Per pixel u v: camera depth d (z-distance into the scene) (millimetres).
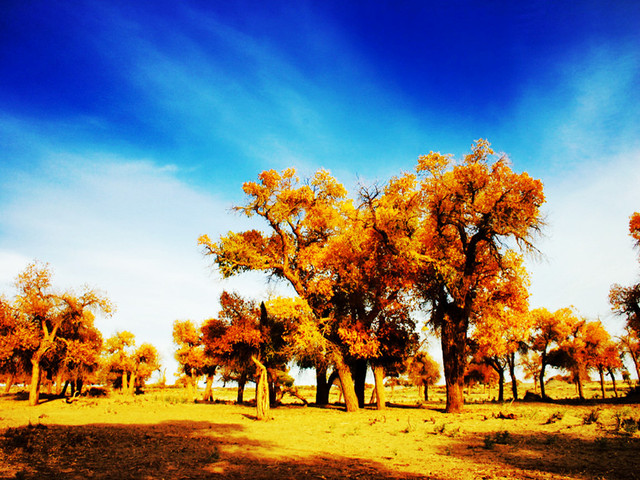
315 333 20219
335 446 10539
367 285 23047
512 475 6988
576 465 7668
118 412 21750
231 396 65250
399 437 12203
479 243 22484
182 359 44094
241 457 8609
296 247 24656
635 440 10117
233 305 29906
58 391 46312
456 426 14570
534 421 15391
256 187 21984
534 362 53875
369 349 21359
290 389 35594
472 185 19922
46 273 30188
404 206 21562
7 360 31156
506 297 21719
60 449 9039
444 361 21297
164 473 6879
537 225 19562
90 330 36219
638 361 42875
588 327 42406
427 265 21016
